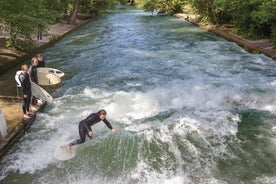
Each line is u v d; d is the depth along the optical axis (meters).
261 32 22.58
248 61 17.02
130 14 48.62
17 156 8.43
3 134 8.83
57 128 9.85
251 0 22.67
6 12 16.94
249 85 12.85
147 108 11.21
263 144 8.95
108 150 8.71
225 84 13.05
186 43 22.55
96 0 41.34
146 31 28.61
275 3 19.70
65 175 7.71
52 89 13.22
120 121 10.27
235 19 26.33
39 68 12.82
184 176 7.62
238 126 9.99
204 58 17.88
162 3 46.78
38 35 21.91
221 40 23.75
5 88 13.14
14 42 18.27
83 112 10.88
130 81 14.08
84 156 8.45
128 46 21.64
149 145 8.95
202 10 32.12
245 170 7.83
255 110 11.19
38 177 7.64
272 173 7.71
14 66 16.50
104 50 20.39
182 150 8.70
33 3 18.38
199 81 13.62
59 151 8.59
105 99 11.99
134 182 7.44
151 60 17.67
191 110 11.14
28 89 10.00
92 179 7.56
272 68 15.56
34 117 10.39
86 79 14.54
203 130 9.70
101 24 34.84
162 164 8.11
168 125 10.01
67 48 21.22
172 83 13.52
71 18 33.41
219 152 8.59
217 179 7.50
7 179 7.56
